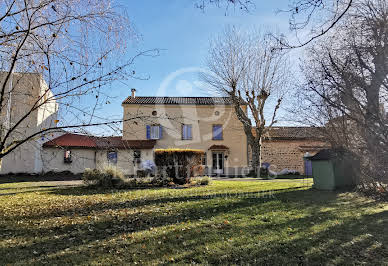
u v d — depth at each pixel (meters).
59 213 5.62
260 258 3.10
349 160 7.92
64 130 4.88
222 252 3.28
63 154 17.70
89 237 3.94
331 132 7.87
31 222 4.86
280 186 10.35
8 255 3.24
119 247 3.50
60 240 3.81
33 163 16.62
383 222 4.52
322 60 5.29
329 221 4.62
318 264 2.95
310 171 20.31
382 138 4.61
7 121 5.35
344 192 8.12
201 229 4.23
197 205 6.17
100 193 8.84
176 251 3.33
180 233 4.06
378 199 6.76
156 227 4.42
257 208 5.76
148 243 3.64
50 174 17.23
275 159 20.53
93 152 18.30
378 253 3.22
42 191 9.59
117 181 10.50
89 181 10.59
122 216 5.23
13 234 4.11
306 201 6.63
